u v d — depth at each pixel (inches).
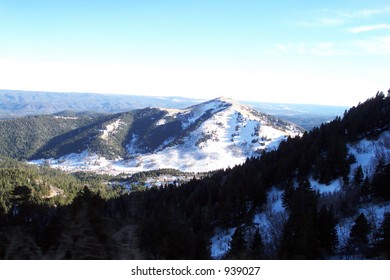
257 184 2829.7
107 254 757.9
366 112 3540.8
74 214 921.5
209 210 2723.9
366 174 2566.4
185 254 1261.1
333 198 2301.9
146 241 1072.2
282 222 2145.7
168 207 2311.8
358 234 1611.7
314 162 3021.7
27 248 754.8
